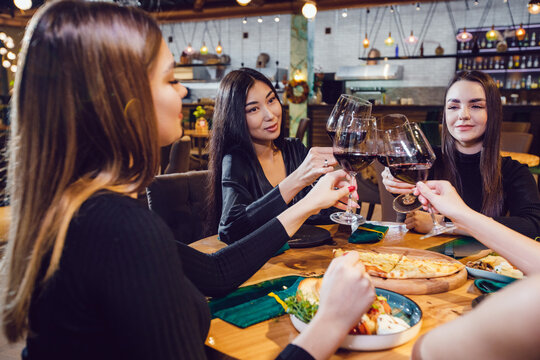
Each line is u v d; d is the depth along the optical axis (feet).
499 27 29.04
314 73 32.45
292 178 4.22
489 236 2.88
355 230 4.49
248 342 2.40
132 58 1.89
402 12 31.42
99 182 1.85
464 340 1.25
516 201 5.54
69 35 1.80
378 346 2.23
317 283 2.71
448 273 3.17
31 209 1.84
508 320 1.14
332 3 24.75
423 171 3.59
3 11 27.40
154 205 5.65
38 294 1.81
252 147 5.50
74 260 1.69
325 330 2.01
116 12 1.90
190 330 1.78
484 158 5.71
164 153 17.62
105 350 1.79
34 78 1.82
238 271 3.05
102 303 1.69
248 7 26.63
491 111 5.58
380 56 32.22
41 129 1.83
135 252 1.67
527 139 13.69
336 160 4.00
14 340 1.99
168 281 1.72
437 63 30.86
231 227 4.26
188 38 38.47
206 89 38.19
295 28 28.25
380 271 3.17
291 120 28.27
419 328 2.40
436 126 13.82
